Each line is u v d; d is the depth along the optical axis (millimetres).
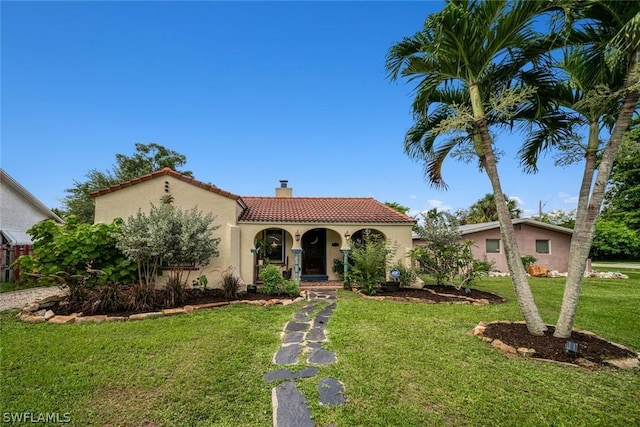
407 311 9070
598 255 35750
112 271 10094
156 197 12219
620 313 9312
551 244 23578
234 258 12461
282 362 5363
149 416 3756
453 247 12781
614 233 32812
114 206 12016
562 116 7523
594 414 3846
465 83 7227
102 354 5594
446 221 13492
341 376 4805
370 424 3596
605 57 6086
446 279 13352
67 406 3945
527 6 5750
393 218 14758
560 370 5043
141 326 7305
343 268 15664
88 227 10094
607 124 6992
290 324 7707
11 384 4465
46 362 5234
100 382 4555
